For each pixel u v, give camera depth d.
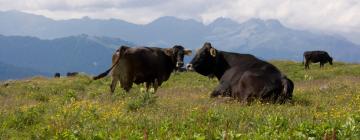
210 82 39.75
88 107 13.70
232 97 17.56
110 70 21.66
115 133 9.60
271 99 16.48
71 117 12.18
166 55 22.62
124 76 21.42
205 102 16.45
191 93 24.75
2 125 11.62
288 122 10.41
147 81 22.14
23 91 29.66
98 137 9.39
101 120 11.80
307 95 19.91
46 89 31.27
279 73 17.39
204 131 9.66
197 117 11.20
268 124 10.30
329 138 8.13
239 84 17.23
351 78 37.16
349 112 12.13
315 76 46.53
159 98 19.44
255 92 16.70
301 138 8.80
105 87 33.28
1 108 16.55
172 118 11.48
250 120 11.24
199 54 19.38
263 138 8.72
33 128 11.12
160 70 22.20
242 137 8.81
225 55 18.98
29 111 13.15
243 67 18.00
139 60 21.45
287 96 16.66
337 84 24.72
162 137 9.23
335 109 13.44
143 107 14.38
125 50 21.45
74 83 37.81
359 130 9.26
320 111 13.64
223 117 11.34
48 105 15.95
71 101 17.14
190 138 8.79
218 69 19.14
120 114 12.52
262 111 12.94
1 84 42.38
